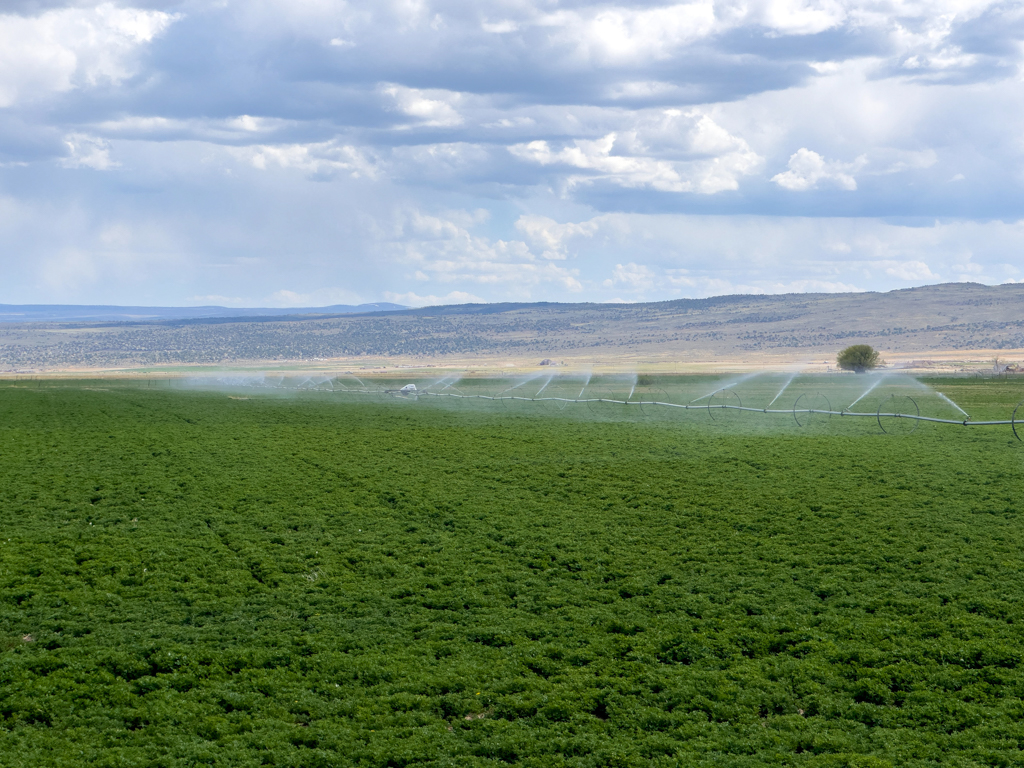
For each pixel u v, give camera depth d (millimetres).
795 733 13148
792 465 35625
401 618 18391
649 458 38656
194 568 21938
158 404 77562
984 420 55844
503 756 12656
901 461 35906
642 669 15539
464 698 14453
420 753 12633
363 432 51281
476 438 47531
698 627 17531
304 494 31156
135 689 14656
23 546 23641
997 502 27281
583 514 27578
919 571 20516
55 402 80125
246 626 17828
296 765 12289
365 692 14703
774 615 18016
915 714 13586
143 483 33156
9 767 11938
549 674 15453
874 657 15602
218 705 14195
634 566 21844
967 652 15578
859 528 24609
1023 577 19672
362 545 24281
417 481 33625
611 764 12367
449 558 22891
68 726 13336
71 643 16688
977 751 12375
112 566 21922
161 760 12281
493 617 18344
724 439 45469
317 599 19609
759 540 23859
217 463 38406
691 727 13391
